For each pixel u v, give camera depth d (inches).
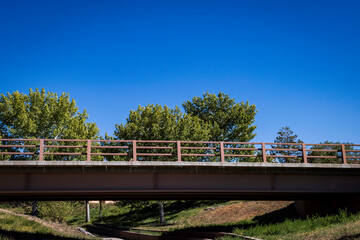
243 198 1057.5
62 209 1471.5
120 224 1919.3
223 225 1101.1
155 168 811.4
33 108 1579.7
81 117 1759.4
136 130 1657.2
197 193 876.6
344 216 777.6
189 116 1771.7
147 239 1239.5
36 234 875.4
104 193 826.2
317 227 742.5
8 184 749.3
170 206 2075.5
